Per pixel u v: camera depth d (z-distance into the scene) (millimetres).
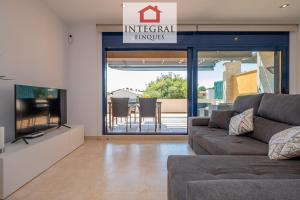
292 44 5070
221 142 2488
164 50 5121
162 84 7691
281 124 2375
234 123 3004
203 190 825
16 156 2240
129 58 7211
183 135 4988
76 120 4953
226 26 4906
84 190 2262
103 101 5051
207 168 1581
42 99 3246
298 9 4207
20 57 3102
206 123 3930
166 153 3705
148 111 5586
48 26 3977
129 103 5992
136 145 4332
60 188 2307
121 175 2682
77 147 4090
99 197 2107
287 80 5137
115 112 5566
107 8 4062
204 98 5219
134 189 2289
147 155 3582
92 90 4949
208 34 5047
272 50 5184
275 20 4820
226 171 1517
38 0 3605
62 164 3104
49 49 4016
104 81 5047
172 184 1455
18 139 2732
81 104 4949
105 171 2822
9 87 2867
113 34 4984
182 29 4883
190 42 5031
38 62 3607
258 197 769
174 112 8812
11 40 2900
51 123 3543
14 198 2088
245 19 4734
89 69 4945
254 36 5074
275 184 845
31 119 2932
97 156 3520
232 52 5273
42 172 2762
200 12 4309
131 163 3154
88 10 4145
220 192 803
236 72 5305
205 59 5223
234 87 5316
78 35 4922
